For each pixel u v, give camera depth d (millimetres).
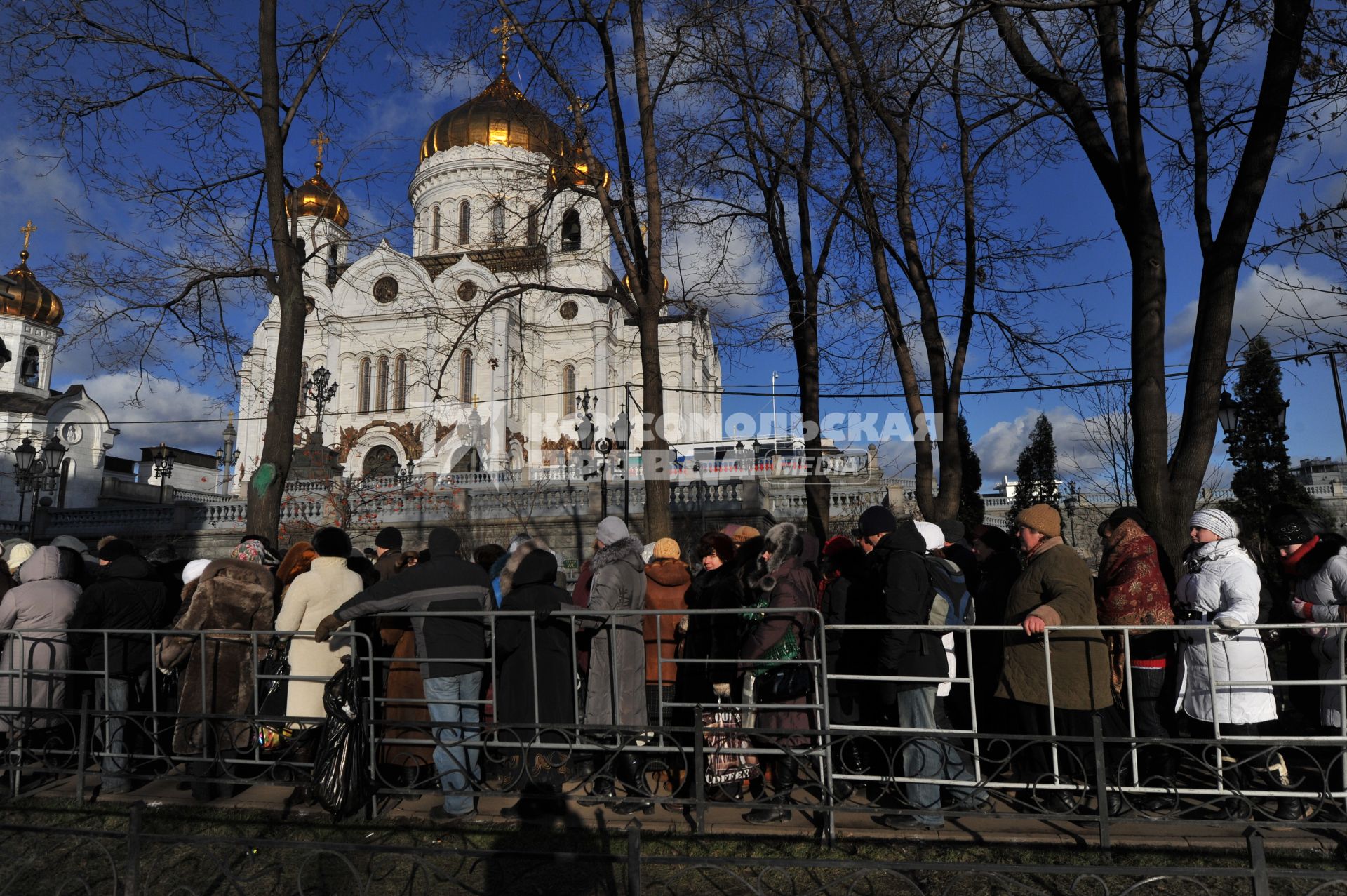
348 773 5242
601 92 12523
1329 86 7984
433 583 5695
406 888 4691
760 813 5441
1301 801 5199
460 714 5672
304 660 6039
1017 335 11727
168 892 4727
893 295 11328
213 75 10875
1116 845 4781
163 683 6949
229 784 6070
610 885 4609
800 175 10867
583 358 53500
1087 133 8859
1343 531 33812
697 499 26891
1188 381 8031
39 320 54000
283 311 10547
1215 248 7871
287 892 4691
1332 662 5441
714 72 11359
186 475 64438
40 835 5492
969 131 11258
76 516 32188
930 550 6121
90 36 10336
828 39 10547
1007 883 4523
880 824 5230
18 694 6379
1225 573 5344
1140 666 5703
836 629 5234
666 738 5836
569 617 5801
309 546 6965
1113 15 8664
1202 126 8938
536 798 5410
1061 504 31562
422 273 51250
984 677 6477
